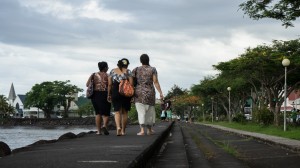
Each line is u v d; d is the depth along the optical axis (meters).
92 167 4.34
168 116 45.97
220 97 74.38
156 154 8.77
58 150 6.45
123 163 4.70
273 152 13.44
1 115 144.25
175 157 8.08
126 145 7.55
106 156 5.47
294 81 41.84
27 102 143.88
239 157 11.87
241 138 21.58
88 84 12.42
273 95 41.44
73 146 7.37
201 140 18.36
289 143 15.38
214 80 70.75
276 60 37.69
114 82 11.66
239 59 41.44
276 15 14.16
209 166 8.09
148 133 12.32
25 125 136.38
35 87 142.38
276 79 40.91
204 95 76.19
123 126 12.05
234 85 57.03
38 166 4.34
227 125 43.03
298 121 40.09
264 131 25.80
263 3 14.09
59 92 140.38
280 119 39.66
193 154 10.34
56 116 164.12
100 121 12.63
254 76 42.16
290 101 95.38
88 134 12.73
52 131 90.00
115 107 11.70
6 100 148.62
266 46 40.34
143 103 11.74
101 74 12.44
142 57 11.83
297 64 36.56
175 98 124.62
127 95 11.48
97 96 12.36
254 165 10.17
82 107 158.00
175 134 19.61
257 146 16.03
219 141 18.92
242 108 67.50
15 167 4.25
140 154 5.78
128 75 11.66
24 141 51.25
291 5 13.83
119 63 11.73
